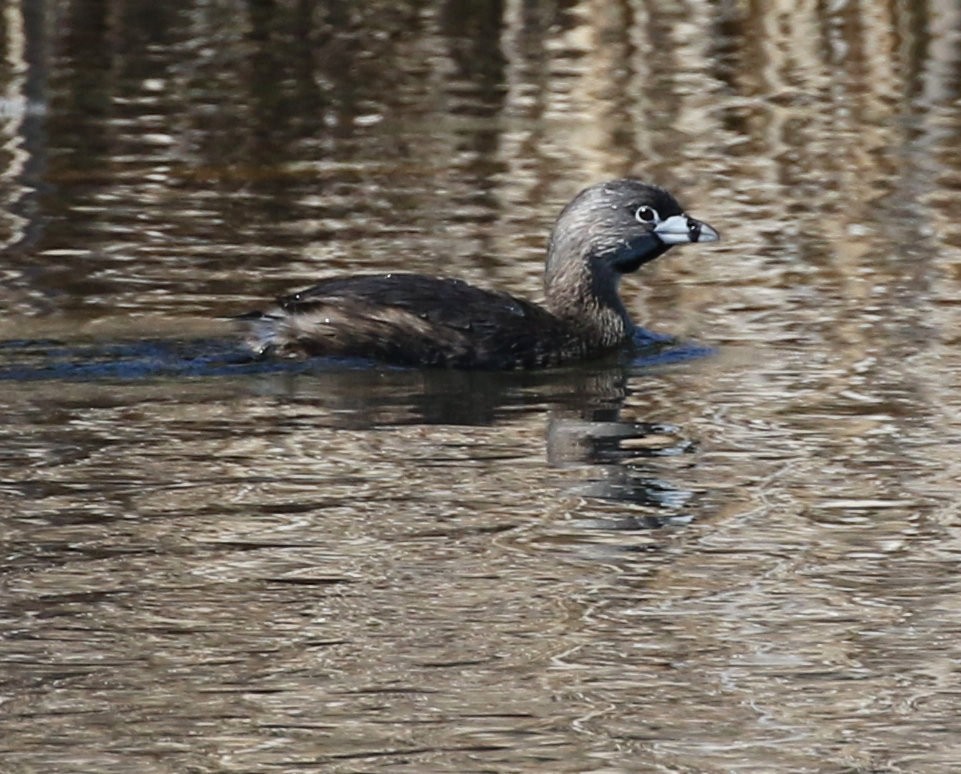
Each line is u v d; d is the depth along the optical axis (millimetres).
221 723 10977
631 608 12656
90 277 20891
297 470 15266
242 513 14289
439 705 11234
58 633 12133
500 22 36281
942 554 13641
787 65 33250
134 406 16922
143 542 13641
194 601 12664
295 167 26484
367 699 11281
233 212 23938
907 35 34812
